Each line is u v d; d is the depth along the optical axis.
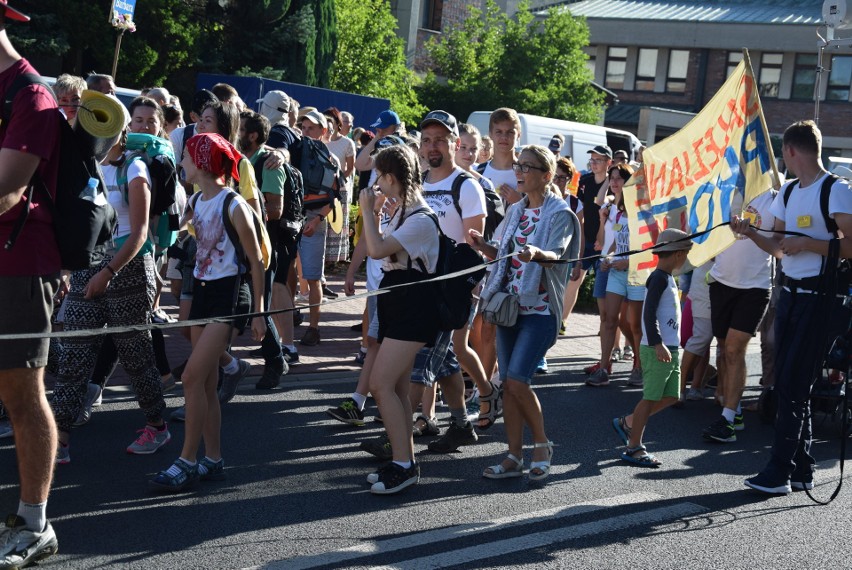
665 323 6.30
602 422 7.53
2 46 3.95
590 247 11.53
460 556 4.51
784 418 5.84
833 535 5.17
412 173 5.32
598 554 4.67
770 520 5.37
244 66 21.05
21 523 4.10
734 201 6.60
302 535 4.66
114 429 6.26
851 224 5.58
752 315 7.21
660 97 42.34
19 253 3.98
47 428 4.10
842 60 39.78
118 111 4.14
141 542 4.43
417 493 5.46
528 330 5.70
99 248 5.41
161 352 7.01
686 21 41.22
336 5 23.70
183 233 6.83
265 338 7.61
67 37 18.86
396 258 5.32
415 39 30.45
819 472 6.53
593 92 30.06
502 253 5.80
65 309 5.47
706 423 7.83
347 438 6.50
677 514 5.38
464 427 6.41
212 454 5.38
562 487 5.76
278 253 8.20
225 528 4.69
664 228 6.85
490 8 30.48
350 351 9.41
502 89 29.48
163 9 19.33
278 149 7.79
